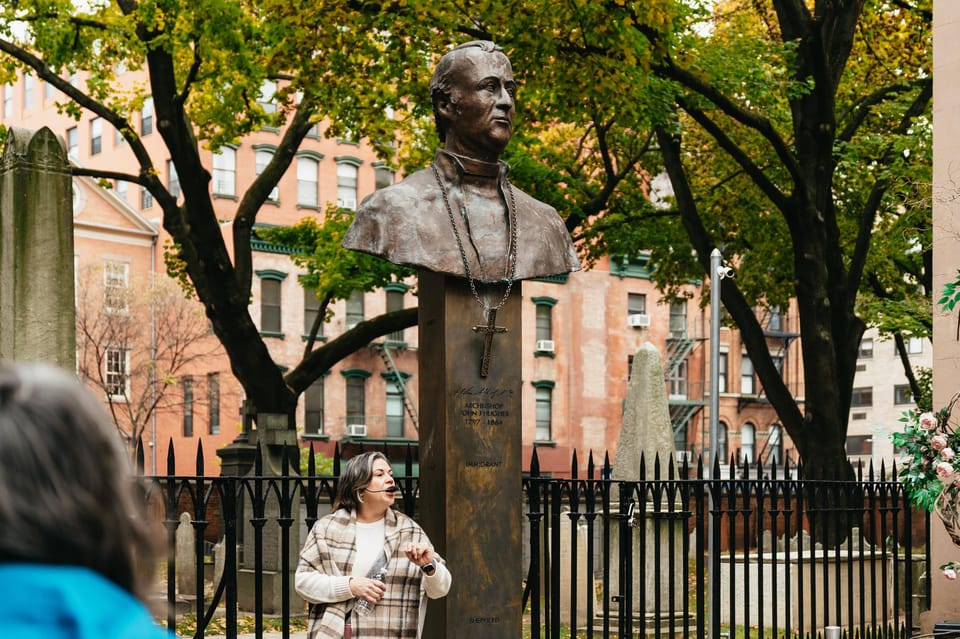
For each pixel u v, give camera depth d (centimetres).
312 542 641
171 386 4584
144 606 152
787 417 2048
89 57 2291
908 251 2712
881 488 1126
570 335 5497
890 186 2147
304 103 2206
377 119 2212
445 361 768
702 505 968
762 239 2553
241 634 1308
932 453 996
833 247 2097
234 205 5100
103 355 4078
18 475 147
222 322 2122
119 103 2464
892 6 2384
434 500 777
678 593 1386
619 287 5612
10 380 152
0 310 866
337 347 2322
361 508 650
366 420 5047
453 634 757
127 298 4262
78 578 146
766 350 2077
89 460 151
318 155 5281
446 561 760
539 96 1912
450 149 802
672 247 2742
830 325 1977
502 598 771
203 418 4672
